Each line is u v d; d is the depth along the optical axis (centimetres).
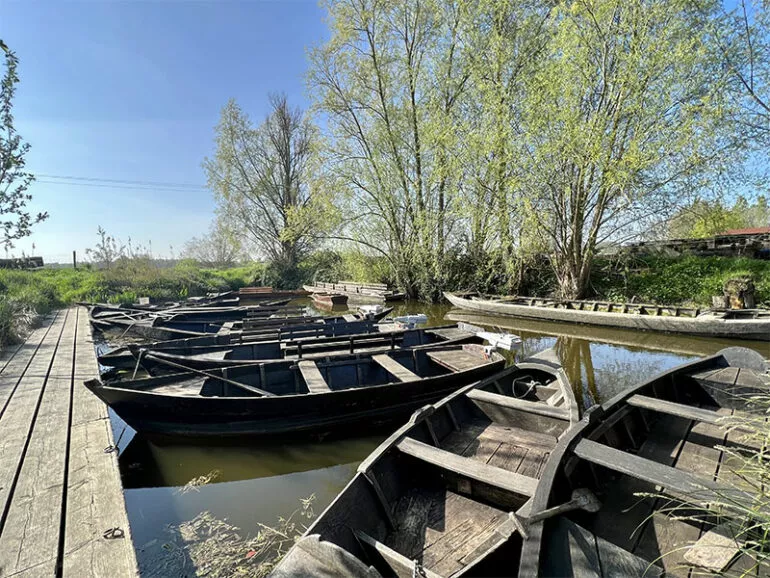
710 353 809
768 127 1023
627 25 996
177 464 448
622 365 762
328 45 1559
